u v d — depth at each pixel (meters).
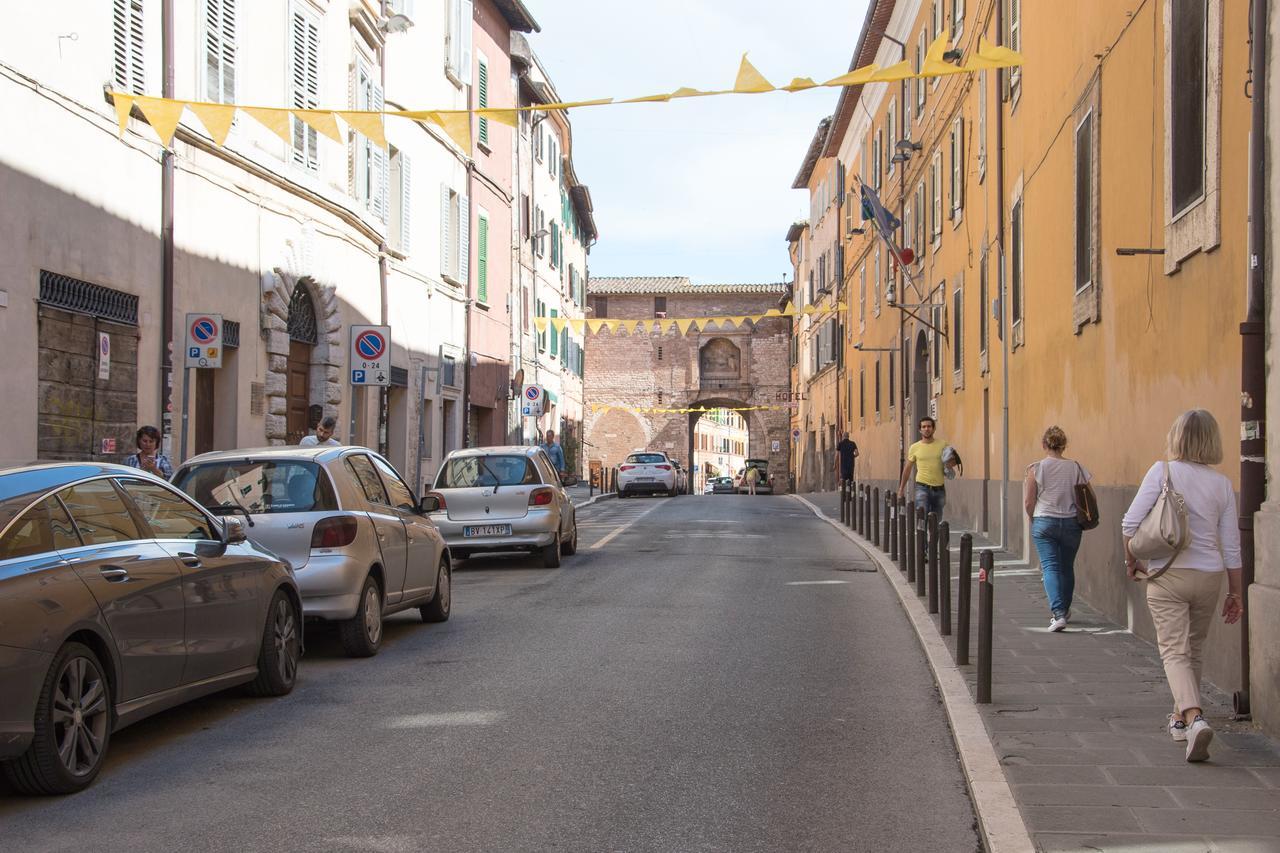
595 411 77.12
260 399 19.12
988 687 8.23
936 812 6.04
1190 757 6.64
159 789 6.42
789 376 75.94
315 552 10.07
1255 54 7.68
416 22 28.25
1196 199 9.43
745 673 9.61
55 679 6.15
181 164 16.42
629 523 28.50
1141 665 9.66
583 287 62.72
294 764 6.91
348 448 11.23
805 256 66.06
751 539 23.33
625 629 11.85
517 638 11.36
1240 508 7.71
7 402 12.59
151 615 7.02
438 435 30.02
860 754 7.16
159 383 15.89
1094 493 12.20
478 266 34.31
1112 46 12.41
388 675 9.60
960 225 25.09
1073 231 14.49
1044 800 5.96
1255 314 7.66
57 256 13.50
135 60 15.25
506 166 38.03
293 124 20.28
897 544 18.14
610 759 6.99
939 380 28.16
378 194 25.41
